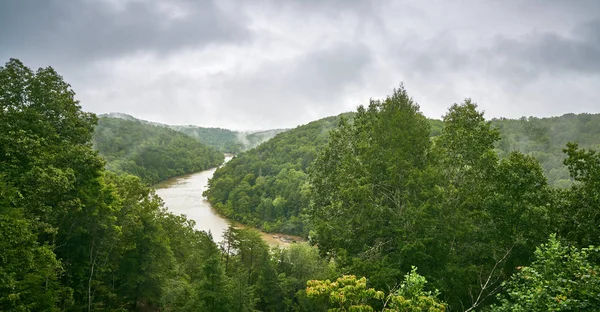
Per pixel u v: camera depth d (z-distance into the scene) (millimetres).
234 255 37531
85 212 24609
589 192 17203
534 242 16797
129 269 31672
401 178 19406
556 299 9562
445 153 21156
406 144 19609
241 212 97500
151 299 33156
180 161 178875
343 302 10336
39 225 18312
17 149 19219
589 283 9766
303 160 118375
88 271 27984
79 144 25609
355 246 20094
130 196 32469
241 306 27469
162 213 42062
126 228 29875
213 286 26734
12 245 15477
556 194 18812
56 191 19797
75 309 25547
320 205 26531
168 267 39406
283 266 43312
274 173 120688
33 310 18672
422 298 10195
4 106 22484
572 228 17562
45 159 20516
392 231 18703
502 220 17781
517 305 10609
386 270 16484
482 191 18922
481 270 17578
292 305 36906
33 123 22656
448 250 18188
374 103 25953
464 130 20734
